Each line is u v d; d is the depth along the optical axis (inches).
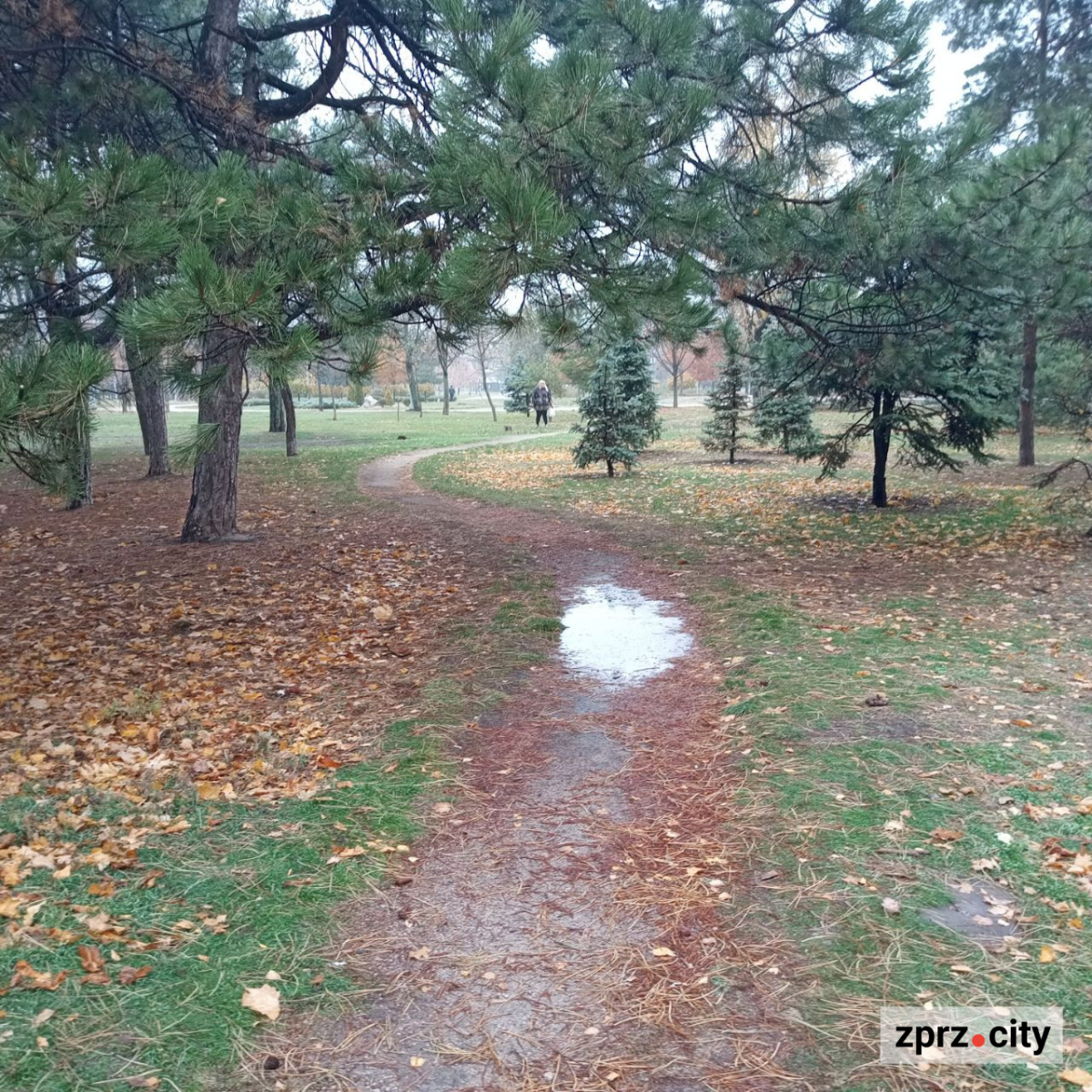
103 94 343.3
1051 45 736.3
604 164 245.9
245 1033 110.8
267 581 391.9
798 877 145.8
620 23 269.6
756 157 336.8
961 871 145.6
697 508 600.1
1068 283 367.6
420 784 182.9
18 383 166.7
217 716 228.4
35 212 199.9
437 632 302.5
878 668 247.8
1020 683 232.4
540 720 223.1
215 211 228.7
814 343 483.5
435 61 374.9
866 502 606.2
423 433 1402.6
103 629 320.5
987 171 339.9
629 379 798.5
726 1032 111.3
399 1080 103.8
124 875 146.7
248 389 253.6
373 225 247.8
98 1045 107.4
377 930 134.1
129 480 799.1
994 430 554.9
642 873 150.6
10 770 194.7
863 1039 108.8
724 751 199.9
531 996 119.0
